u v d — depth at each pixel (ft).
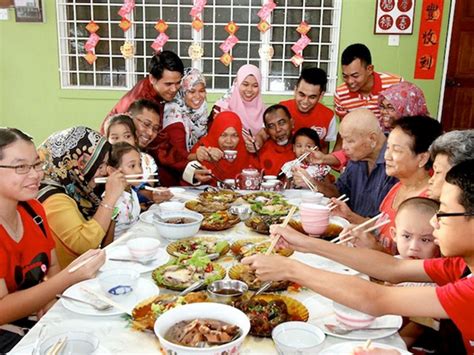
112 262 5.02
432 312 3.62
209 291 4.27
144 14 14.92
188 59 15.21
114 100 15.25
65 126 15.51
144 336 3.68
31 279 5.03
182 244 5.48
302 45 14.57
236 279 4.63
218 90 15.19
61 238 5.75
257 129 11.67
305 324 3.72
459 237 3.49
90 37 14.84
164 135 10.11
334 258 4.81
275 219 6.32
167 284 4.45
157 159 10.02
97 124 15.46
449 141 5.16
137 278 4.32
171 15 14.90
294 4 14.65
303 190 8.40
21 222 5.05
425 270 4.57
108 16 14.92
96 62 15.38
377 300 3.76
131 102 10.00
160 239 5.85
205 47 15.14
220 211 6.68
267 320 3.74
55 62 15.01
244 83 11.31
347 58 10.73
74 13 14.84
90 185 6.43
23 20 14.55
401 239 5.35
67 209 5.82
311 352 3.34
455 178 3.50
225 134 10.20
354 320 3.76
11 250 4.77
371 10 14.34
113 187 6.17
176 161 10.09
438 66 14.70
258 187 8.54
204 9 14.82
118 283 4.18
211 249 5.35
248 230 6.19
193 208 6.91
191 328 3.34
